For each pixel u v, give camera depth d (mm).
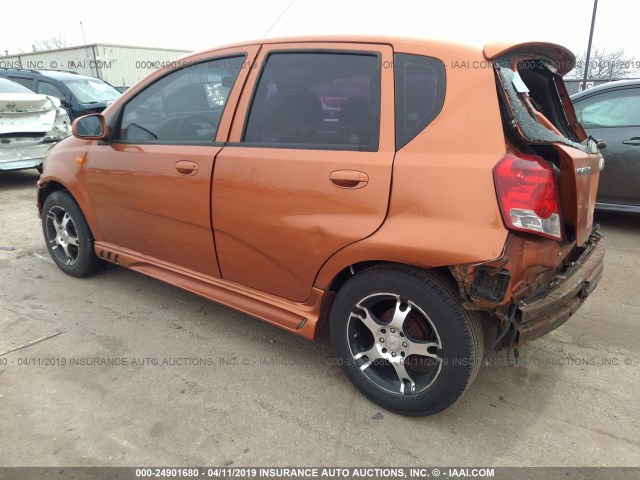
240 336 3043
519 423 2299
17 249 4559
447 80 2031
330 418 2305
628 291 3809
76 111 9570
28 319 3184
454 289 2027
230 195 2545
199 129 2768
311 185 2260
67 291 3633
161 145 2906
